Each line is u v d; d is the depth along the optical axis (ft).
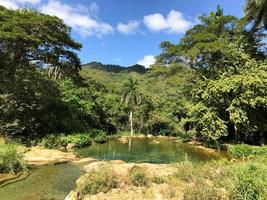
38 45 79.46
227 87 76.64
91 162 50.16
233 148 68.80
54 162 48.29
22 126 74.43
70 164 47.80
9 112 74.64
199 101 90.12
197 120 87.97
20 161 40.14
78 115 108.47
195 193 25.26
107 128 143.33
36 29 78.02
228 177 29.19
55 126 86.53
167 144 99.45
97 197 26.94
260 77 73.36
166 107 171.63
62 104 96.12
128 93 160.86
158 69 112.27
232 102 77.46
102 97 151.74
